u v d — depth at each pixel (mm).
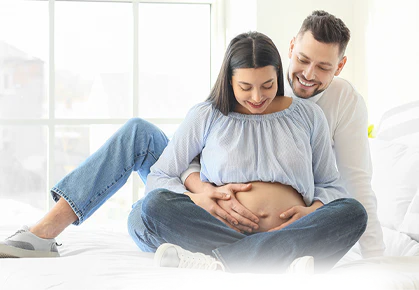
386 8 2910
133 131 1983
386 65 2914
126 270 1523
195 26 3557
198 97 3570
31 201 3377
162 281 1401
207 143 1922
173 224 1672
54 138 3385
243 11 3252
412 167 2301
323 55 1900
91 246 2010
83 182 1888
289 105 1950
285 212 1766
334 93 2111
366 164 2109
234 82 1854
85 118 3430
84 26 3436
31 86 3385
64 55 3418
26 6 3367
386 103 2920
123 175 1944
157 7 3510
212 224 1667
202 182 1920
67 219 1873
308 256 1587
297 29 3129
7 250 1779
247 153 1856
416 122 2523
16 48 3371
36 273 1490
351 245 1693
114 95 3473
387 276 1521
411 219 2129
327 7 3182
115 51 3469
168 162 1950
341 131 2115
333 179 1985
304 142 1893
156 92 3521
